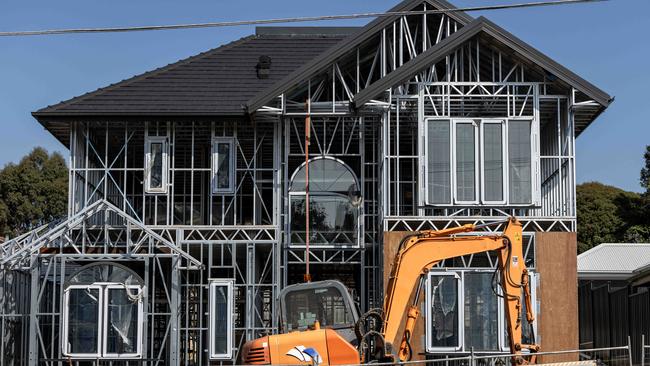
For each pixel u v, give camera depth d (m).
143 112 34.34
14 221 74.44
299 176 34.41
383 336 22.61
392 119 35.81
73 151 34.94
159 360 30.95
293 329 23.08
